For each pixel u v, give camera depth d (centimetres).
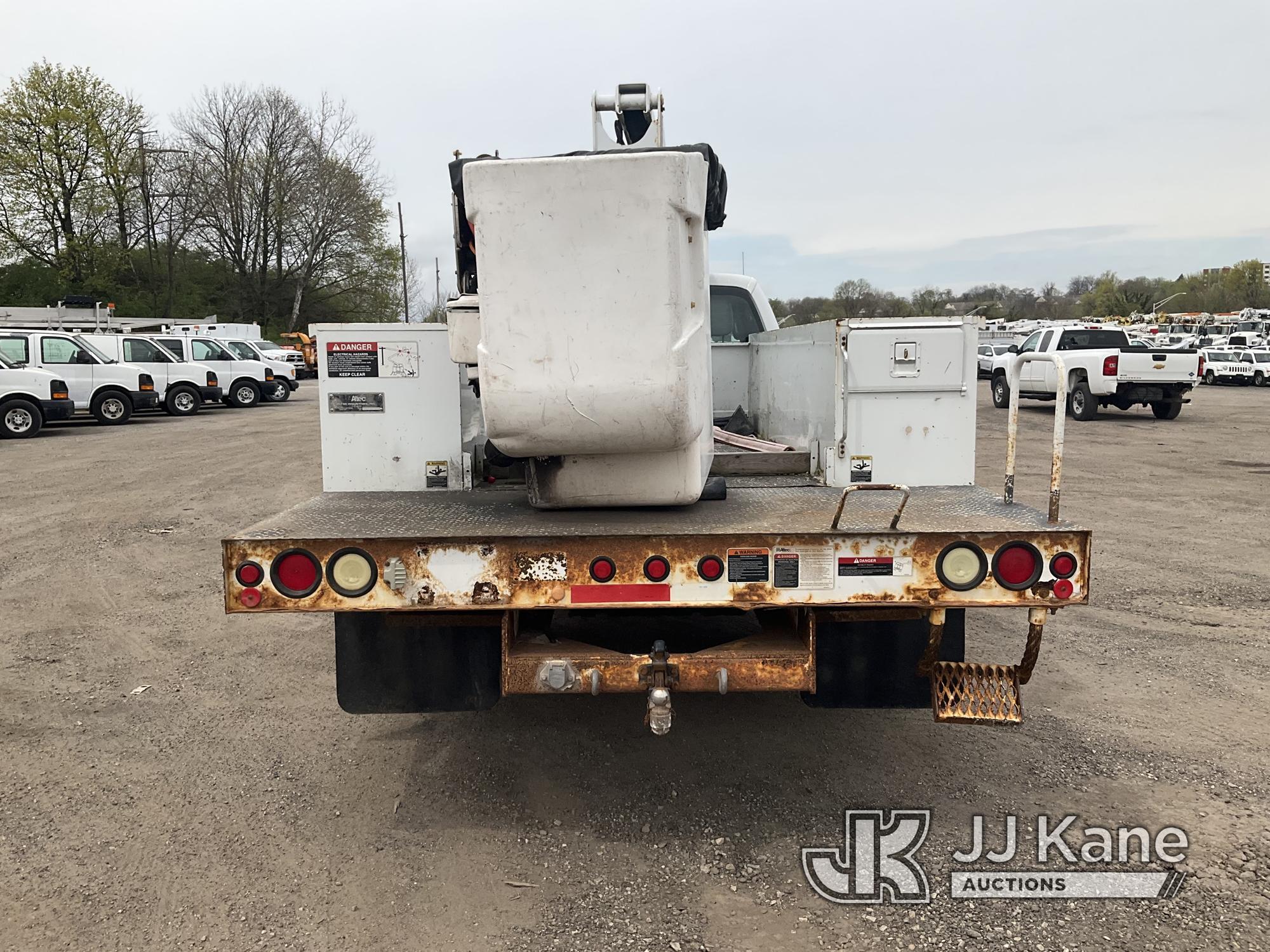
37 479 1184
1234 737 400
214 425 1986
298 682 483
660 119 387
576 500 322
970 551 288
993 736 404
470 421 374
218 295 5384
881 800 350
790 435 454
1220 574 671
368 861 312
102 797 359
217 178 5306
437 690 328
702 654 303
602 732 414
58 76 4869
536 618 338
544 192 276
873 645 332
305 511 331
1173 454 1345
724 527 298
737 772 373
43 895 292
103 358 2044
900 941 267
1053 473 301
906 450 372
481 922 277
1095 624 561
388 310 5681
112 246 5094
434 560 290
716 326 622
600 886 296
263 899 290
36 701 458
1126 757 382
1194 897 286
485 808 347
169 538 835
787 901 287
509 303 281
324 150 5475
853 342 366
